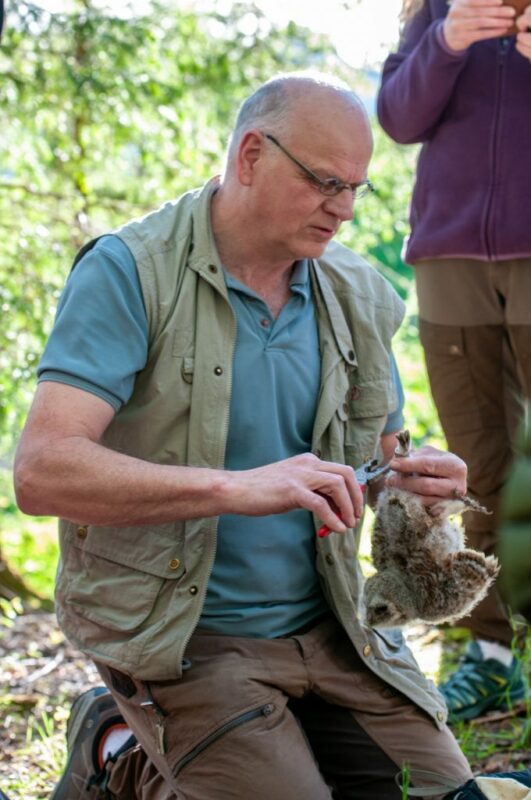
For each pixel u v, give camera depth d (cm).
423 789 265
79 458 250
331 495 250
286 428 279
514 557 178
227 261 274
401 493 259
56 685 461
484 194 368
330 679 278
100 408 257
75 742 317
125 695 273
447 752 280
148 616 265
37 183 687
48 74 657
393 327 296
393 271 879
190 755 262
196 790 262
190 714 264
